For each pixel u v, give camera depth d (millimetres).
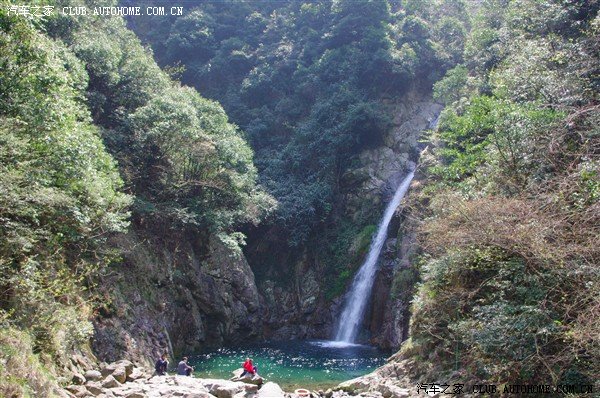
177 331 21531
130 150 22391
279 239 32594
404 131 37469
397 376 12273
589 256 8281
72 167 12148
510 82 15391
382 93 39375
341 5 42625
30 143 10922
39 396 8391
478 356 9414
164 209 22188
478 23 29219
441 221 11516
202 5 51750
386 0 42188
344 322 29125
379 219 32500
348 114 35344
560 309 8320
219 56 46188
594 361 7395
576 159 10203
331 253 32469
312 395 12289
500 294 9570
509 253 9977
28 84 11273
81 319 12586
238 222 28688
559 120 11453
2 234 9695
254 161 37438
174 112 22219
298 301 31344
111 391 10383
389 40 39250
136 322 17641
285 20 48656
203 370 17969
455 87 29172
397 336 22922
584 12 16547
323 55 41062
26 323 9891
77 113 14641
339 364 19578
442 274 11727
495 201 10508
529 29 18781
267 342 27547
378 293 26750
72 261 14602
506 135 12555
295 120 41188
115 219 14383
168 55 47344
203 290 24172
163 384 11477
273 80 43406
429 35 42719
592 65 12961
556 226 8938
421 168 24734
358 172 34406
